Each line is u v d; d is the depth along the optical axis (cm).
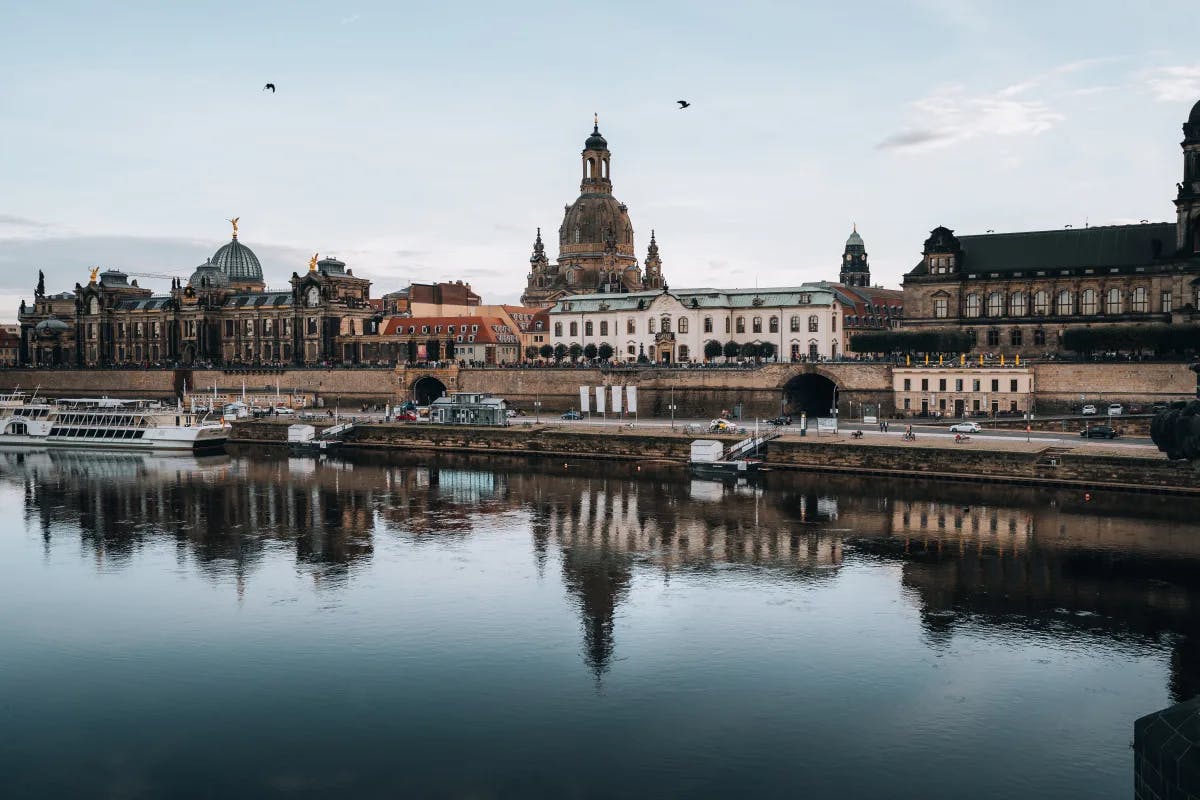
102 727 5325
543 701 5559
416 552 8638
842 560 8181
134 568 8188
